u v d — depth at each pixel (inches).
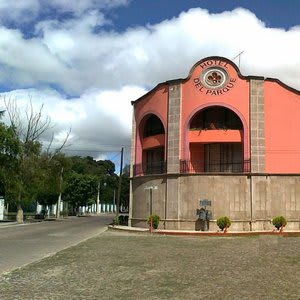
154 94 1460.4
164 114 1412.4
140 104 1533.0
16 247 792.3
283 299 362.0
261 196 1290.6
